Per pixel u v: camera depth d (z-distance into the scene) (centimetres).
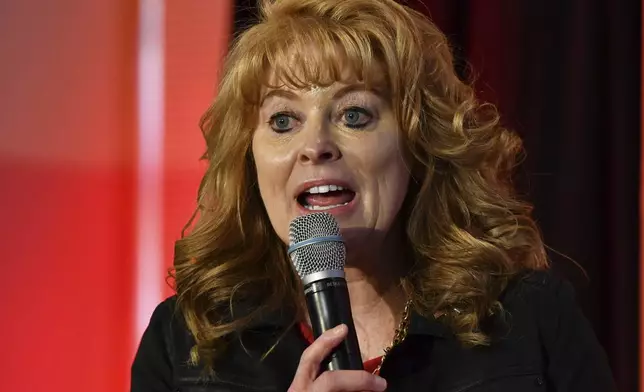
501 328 519
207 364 517
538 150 815
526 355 511
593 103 815
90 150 805
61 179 801
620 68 816
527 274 548
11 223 793
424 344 515
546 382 515
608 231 825
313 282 425
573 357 521
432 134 528
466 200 539
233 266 539
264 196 509
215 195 543
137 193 811
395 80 501
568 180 818
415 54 512
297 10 518
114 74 812
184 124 814
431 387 504
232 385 514
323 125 489
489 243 528
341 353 405
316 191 491
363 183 492
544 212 823
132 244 808
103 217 806
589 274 822
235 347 528
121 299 802
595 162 817
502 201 544
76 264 799
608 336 822
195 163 811
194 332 523
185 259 545
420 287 527
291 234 446
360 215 492
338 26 500
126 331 802
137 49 816
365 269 522
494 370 505
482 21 817
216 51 812
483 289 514
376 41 502
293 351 524
